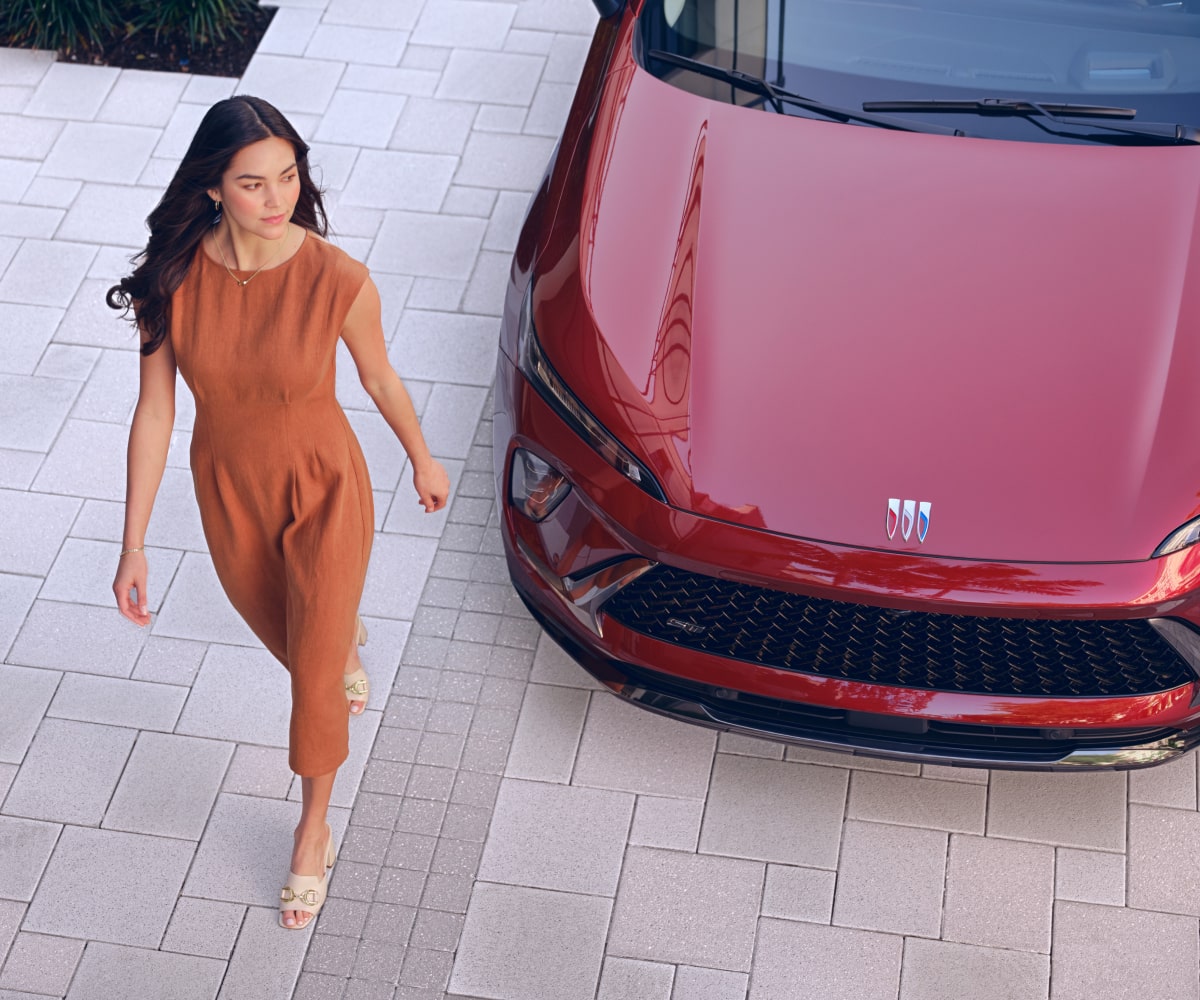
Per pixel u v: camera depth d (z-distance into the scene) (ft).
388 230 14.78
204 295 7.68
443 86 16.30
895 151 10.10
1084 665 8.75
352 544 8.47
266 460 8.19
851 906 9.87
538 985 9.55
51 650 11.54
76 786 10.71
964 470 8.45
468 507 12.35
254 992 9.57
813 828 10.27
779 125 10.30
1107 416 8.64
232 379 7.84
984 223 9.62
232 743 10.96
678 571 8.94
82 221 15.01
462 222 14.84
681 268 9.47
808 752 10.69
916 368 8.89
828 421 8.68
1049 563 8.18
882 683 8.98
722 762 10.64
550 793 10.52
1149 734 9.12
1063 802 10.32
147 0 16.99
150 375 8.15
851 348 9.00
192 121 16.06
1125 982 9.45
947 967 9.57
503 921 9.86
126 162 15.62
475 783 10.61
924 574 8.21
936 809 10.34
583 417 9.02
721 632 9.13
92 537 12.30
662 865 10.11
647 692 9.73
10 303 14.20
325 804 9.51
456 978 9.60
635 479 8.73
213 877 10.17
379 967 9.67
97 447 12.97
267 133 7.00
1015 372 8.86
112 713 11.14
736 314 9.20
